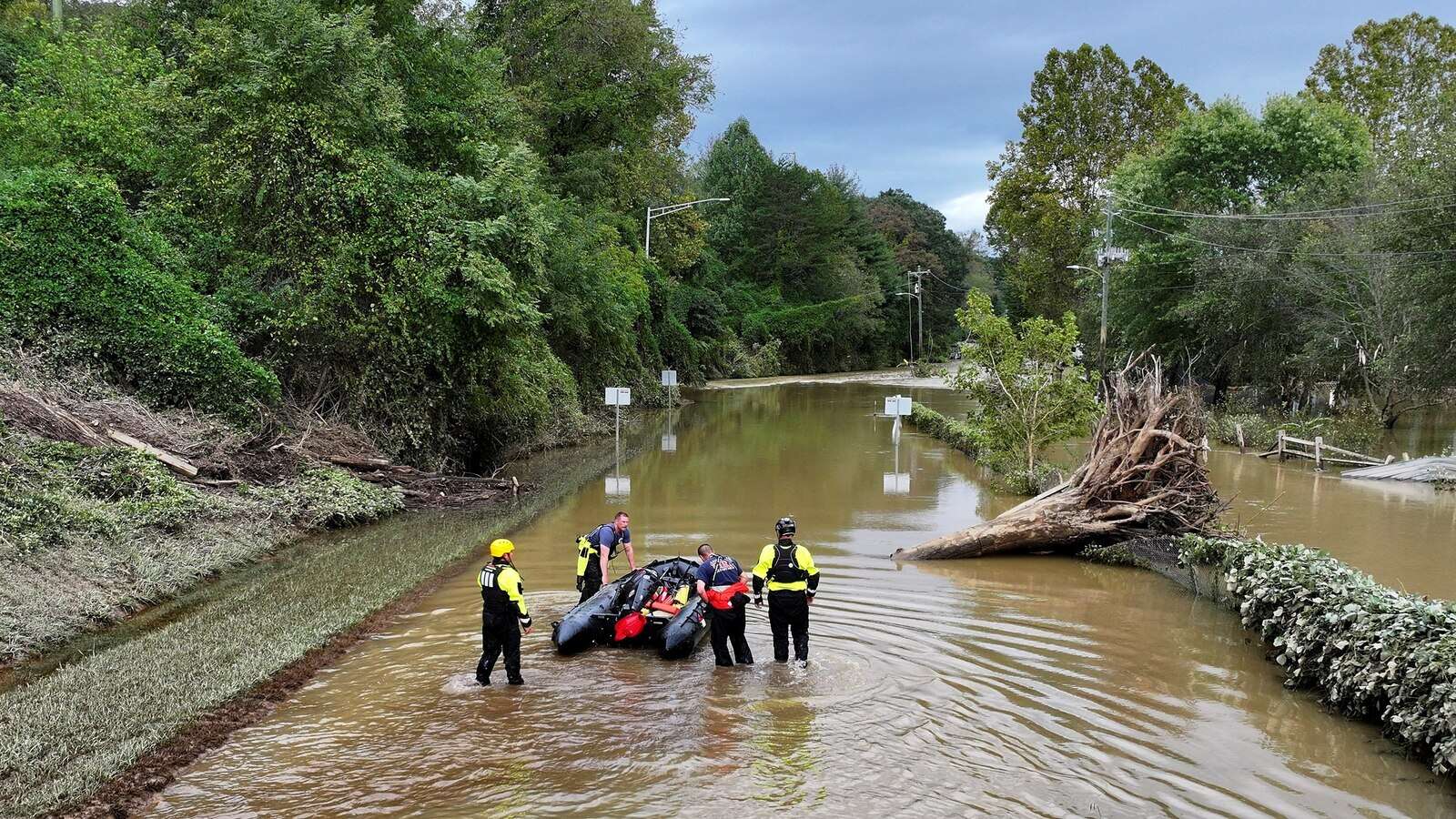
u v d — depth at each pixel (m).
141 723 7.04
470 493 18.23
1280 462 24.86
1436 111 29.31
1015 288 69.19
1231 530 14.41
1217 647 9.63
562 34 43.72
